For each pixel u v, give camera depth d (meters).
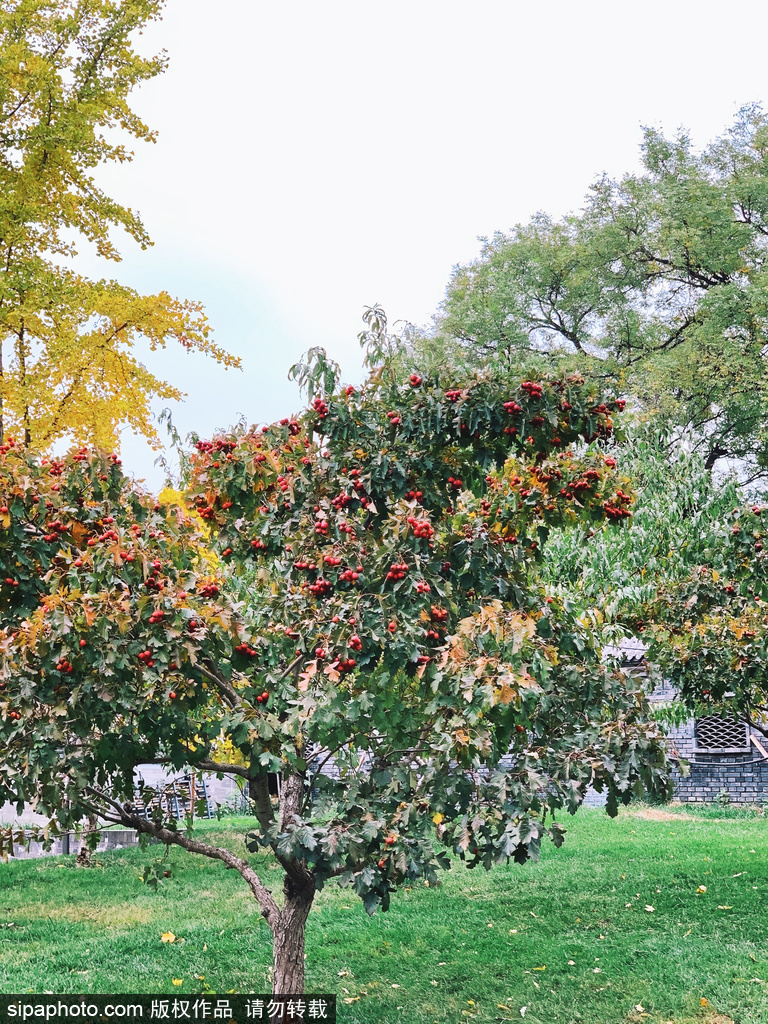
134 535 5.37
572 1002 6.73
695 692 8.70
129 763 5.14
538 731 5.95
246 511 6.12
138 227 12.02
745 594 8.63
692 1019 6.31
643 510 9.21
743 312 19.92
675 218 21.47
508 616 5.05
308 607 5.65
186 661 4.87
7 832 5.92
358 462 5.91
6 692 4.85
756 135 22.53
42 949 8.44
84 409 11.05
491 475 6.43
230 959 7.93
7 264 11.05
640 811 16.09
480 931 8.51
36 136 10.91
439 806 5.08
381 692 5.56
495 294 22.33
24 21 11.25
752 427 20.09
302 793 5.92
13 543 5.59
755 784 16.80
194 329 11.28
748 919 8.35
